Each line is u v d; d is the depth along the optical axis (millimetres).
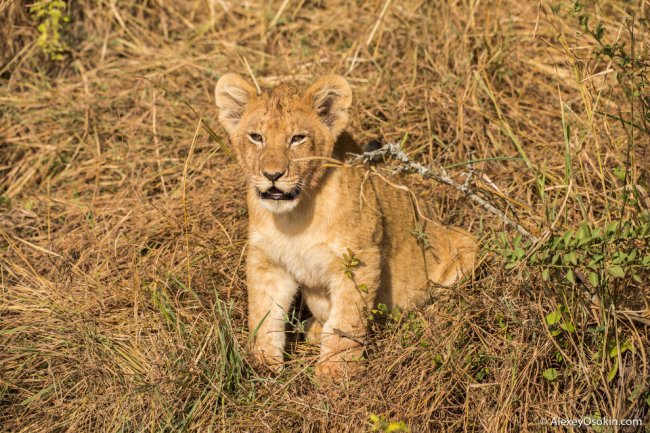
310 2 15391
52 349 9188
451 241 10594
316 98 9062
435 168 11500
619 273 7312
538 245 7520
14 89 13727
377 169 9953
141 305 9781
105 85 13664
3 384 8797
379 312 9227
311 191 9047
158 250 10750
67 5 14492
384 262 9750
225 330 9023
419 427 8102
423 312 9375
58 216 11625
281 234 9250
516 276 8836
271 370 9266
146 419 8375
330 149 9156
